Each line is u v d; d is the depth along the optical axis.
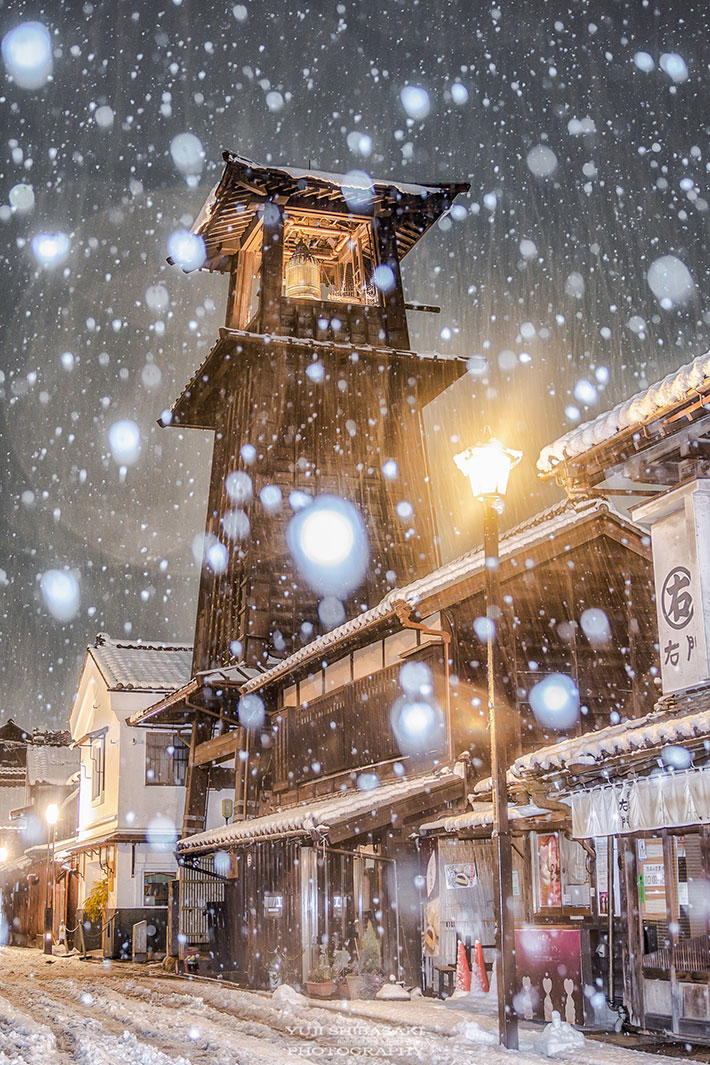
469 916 16.31
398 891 17.22
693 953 11.41
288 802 23.86
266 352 28.84
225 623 28.55
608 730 12.41
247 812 24.78
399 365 29.89
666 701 12.00
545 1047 10.89
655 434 11.17
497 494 11.88
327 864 19.62
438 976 16.34
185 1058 11.06
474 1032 11.88
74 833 42.16
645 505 12.68
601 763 11.05
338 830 16.52
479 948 15.62
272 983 19.70
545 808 12.75
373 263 30.75
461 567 18.23
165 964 25.36
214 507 31.03
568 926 13.16
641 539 19.31
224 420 31.50
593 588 19.08
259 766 25.14
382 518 28.83
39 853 40.25
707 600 11.70
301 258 30.77
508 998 10.93
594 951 12.88
